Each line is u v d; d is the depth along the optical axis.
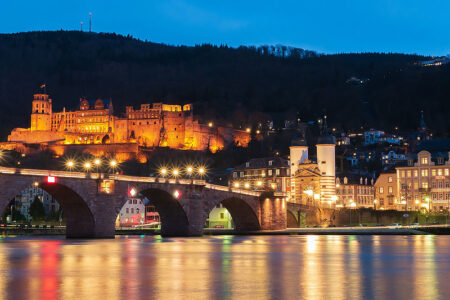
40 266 78.06
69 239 147.75
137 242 136.38
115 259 88.81
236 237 165.75
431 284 60.41
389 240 141.62
